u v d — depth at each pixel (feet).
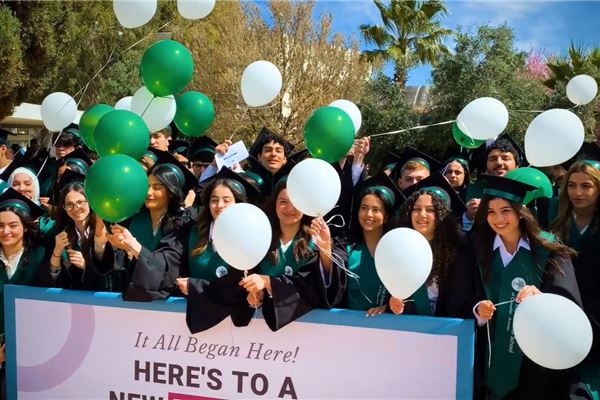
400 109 47.52
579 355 7.69
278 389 10.06
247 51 60.34
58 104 16.85
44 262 11.65
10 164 19.71
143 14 13.84
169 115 13.99
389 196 10.44
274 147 16.69
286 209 10.27
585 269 11.12
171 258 10.70
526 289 8.81
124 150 10.87
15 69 33.35
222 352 10.25
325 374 9.84
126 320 10.63
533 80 49.42
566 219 11.62
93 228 11.43
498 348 9.74
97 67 57.47
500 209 9.72
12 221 11.50
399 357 9.51
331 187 9.21
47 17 35.73
